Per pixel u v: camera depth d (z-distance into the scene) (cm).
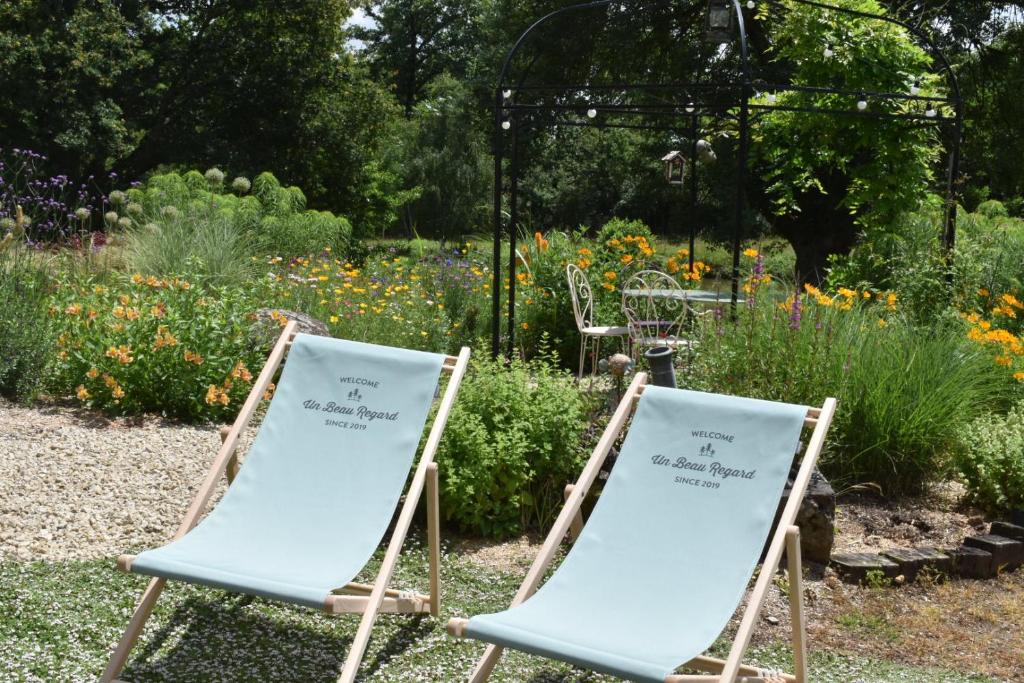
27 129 1927
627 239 969
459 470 442
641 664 250
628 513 314
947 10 1742
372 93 2558
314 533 325
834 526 434
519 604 290
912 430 515
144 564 293
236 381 627
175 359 608
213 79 2356
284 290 890
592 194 2980
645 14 1862
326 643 330
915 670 332
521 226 1156
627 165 2819
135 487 468
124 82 2231
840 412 521
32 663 298
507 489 451
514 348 760
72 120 1958
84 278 804
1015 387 601
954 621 379
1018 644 359
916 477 530
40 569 370
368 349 370
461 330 903
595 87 729
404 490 447
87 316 652
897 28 928
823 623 369
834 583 403
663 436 327
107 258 930
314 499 337
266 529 327
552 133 2480
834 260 990
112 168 2339
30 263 715
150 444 539
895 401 520
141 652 314
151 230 983
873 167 949
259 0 2373
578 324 756
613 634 274
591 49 1955
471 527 455
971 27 1777
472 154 2980
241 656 317
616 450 470
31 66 1898
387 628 344
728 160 1836
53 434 544
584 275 834
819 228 1527
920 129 924
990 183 1922
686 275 927
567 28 1941
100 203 2180
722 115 809
